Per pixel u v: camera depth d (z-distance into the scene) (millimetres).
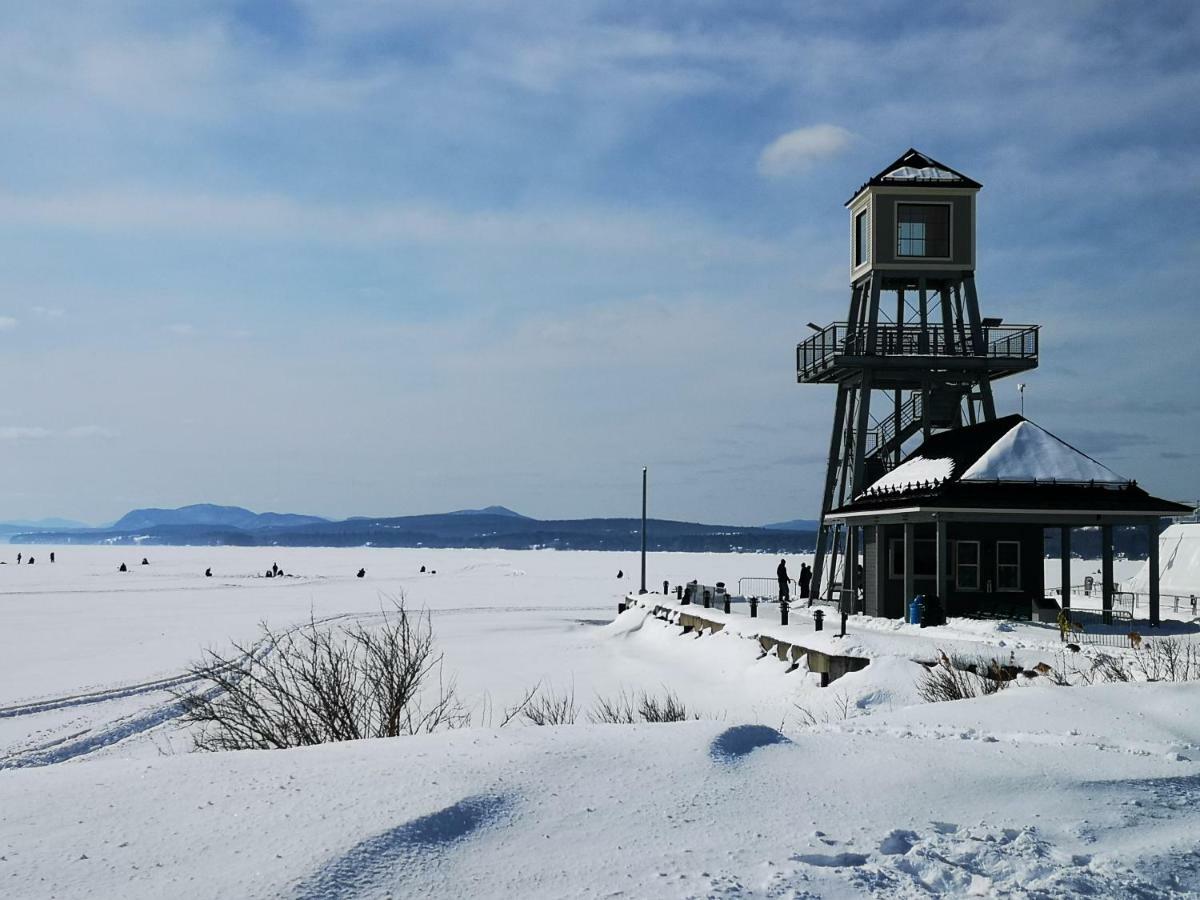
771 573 124000
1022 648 22844
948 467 33719
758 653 29469
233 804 7082
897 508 32406
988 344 38750
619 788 7742
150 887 5602
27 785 7578
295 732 13453
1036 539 33500
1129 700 12188
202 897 5473
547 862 6246
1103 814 7789
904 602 33531
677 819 7125
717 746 8930
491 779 7754
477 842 6555
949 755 9227
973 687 19406
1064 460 32250
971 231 39125
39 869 5855
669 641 38156
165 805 7066
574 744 8891
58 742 19844
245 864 5941
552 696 25438
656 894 5766
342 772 7941
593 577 112688
